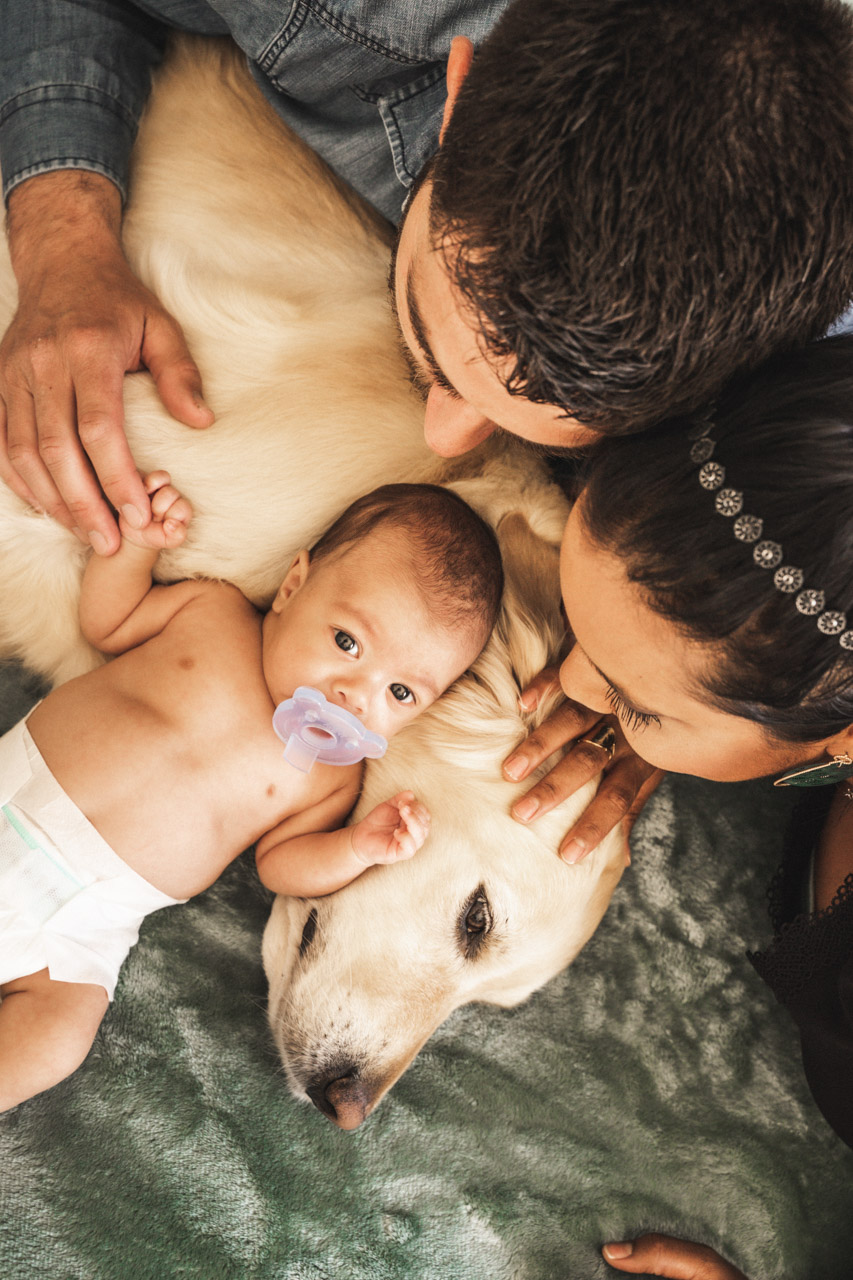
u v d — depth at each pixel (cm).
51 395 139
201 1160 151
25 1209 141
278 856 157
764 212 69
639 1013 183
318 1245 151
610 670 102
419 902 151
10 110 155
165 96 170
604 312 73
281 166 170
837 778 118
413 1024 150
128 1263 142
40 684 174
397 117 144
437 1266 155
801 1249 175
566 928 159
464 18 134
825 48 68
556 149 69
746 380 82
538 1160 167
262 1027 162
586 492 95
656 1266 163
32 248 151
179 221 165
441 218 82
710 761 108
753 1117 181
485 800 156
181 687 150
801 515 78
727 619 83
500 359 83
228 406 161
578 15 70
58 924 138
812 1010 146
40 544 158
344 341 164
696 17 67
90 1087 151
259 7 142
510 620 161
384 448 166
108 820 141
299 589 152
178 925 165
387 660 146
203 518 160
